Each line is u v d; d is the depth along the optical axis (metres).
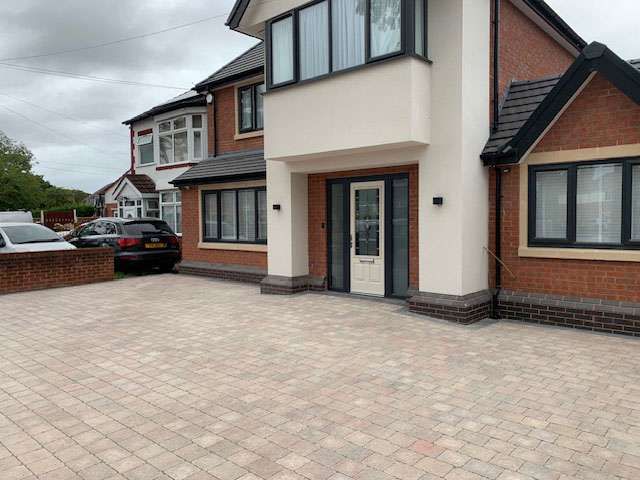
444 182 7.75
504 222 8.10
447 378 5.25
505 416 4.30
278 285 10.44
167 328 7.70
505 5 8.92
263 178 12.01
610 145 7.03
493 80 8.44
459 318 7.59
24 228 13.41
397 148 8.20
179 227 19.33
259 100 12.90
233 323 7.93
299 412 4.45
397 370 5.53
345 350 6.31
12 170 38.03
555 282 7.63
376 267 9.60
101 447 3.85
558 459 3.56
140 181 20.84
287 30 9.27
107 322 8.20
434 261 7.93
